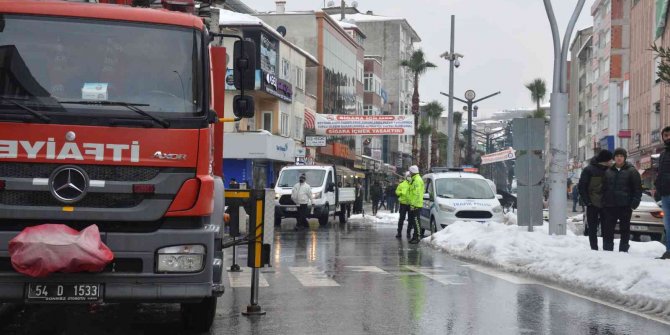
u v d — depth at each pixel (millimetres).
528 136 23438
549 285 14727
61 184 8703
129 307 12016
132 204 8836
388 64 126688
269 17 87938
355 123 74688
